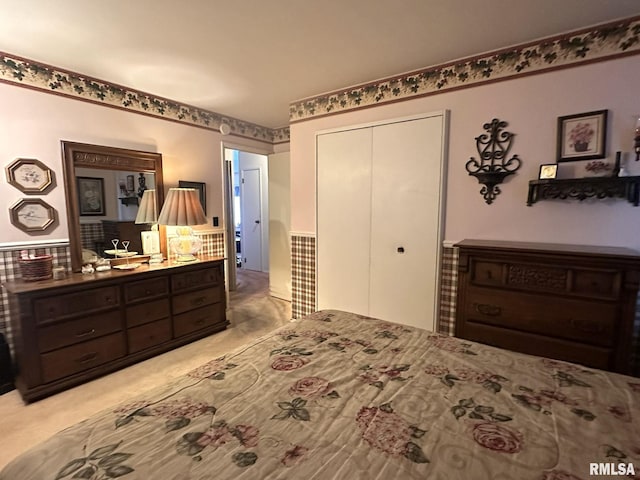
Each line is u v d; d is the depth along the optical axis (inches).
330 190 122.8
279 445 30.0
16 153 89.7
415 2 66.5
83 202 102.4
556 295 70.7
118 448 29.3
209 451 29.1
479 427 31.9
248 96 124.3
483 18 72.7
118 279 93.5
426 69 99.0
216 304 124.6
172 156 129.5
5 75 86.9
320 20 73.1
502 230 91.0
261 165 234.2
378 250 112.8
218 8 67.9
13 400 80.0
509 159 88.4
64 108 98.0
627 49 72.9
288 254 172.1
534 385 39.9
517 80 85.7
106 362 92.0
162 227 125.0
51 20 71.9
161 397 38.0
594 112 76.9
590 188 76.5
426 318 104.6
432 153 99.2
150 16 70.7
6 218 88.8
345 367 45.5
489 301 79.0
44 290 79.3
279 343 54.2
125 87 112.3
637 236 74.1
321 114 123.3
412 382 41.1
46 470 26.9
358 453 28.9
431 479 25.7
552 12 70.4
